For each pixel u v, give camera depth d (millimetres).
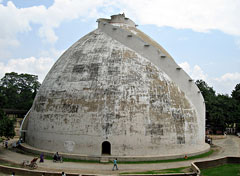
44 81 34000
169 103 29078
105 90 28047
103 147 27406
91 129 27156
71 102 28672
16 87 79562
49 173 21312
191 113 31125
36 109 32094
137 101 27766
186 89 32062
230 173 22875
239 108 63625
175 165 25266
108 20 37312
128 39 31891
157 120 27719
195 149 30609
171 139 28047
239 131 63750
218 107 59656
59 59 35219
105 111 27250
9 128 30844
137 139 26828
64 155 27203
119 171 22953
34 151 29609
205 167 24688
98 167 24219
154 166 24781
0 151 30984
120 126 26859
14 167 23484
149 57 31453
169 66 31688
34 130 31406
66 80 30344
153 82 29375
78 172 22484
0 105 43719
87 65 30266
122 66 29469
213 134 58906
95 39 33500
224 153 33375
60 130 28438
